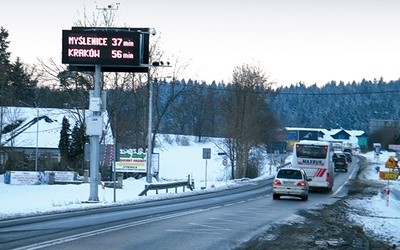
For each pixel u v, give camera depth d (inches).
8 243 950.4
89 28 2063.2
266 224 1402.6
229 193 2945.4
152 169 3762.3
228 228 1284.4
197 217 1525.6
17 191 2454.5
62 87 3742.6
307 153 3021.7
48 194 2377.0
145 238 1067.3
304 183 2385.6
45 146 4832.7
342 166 5580.7
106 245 957.8
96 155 2055.9
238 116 4857.3
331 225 1467.8
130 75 3863.2
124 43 2053.4
